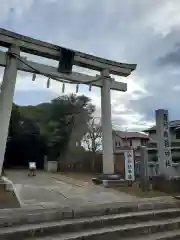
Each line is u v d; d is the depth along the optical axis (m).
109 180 11.27
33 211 6.16
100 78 12.34
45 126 24.16
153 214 6.82
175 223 6.49
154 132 27.52
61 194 9.00
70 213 6.20
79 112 24.16
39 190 9.80
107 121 12.16
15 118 24.53
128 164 11.48
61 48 11.17
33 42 10.59
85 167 21.64
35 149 25.42
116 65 12.71
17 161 26.06
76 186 11.25
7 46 10.34
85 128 23.88
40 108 25.36
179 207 7.81
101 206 6.94
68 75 11.50
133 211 7.04
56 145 23.94
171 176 10.14
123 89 12.99
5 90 9.73
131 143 32.34
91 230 5.63
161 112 10.54
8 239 4.88
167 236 5.80
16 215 5.76
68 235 5.24
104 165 12.07
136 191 9.95
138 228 5.93
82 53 11.73
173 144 20.59
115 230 5.65
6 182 8.07
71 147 23.27
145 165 10.33
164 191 9.87
